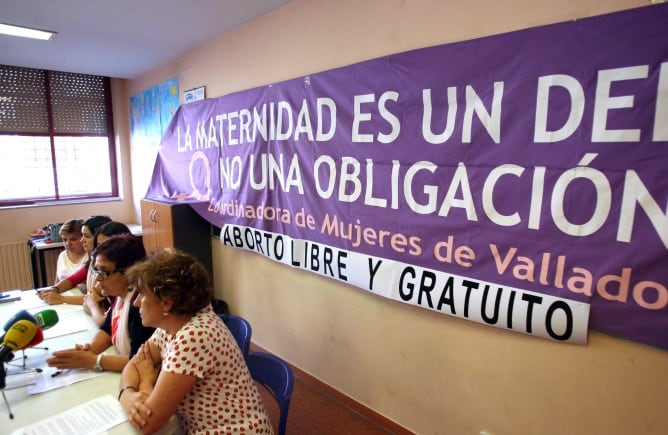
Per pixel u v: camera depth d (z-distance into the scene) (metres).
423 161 1.73
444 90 1.63
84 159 4.75
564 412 1.46
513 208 1.48
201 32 2.96
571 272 1.36
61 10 2.52
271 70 2.58
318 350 2.49
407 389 2.00
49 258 4.25
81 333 1.74
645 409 1.28
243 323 1.80
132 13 2.57
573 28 1.29
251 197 2.78
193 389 1.16
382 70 1.85
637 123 1.19
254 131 2.68
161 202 3.34
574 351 1.41
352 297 2.21
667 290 1.18
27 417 1.14
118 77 4.59
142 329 1.50
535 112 1.39
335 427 2.14
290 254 2.49
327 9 2.15
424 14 1.71
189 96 3.53
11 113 4.20
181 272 1.20
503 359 1.60
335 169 2.13
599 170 1.27
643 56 1.16
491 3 1.50
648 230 1.20
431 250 1.75
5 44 3.26
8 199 4.28
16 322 1.32
